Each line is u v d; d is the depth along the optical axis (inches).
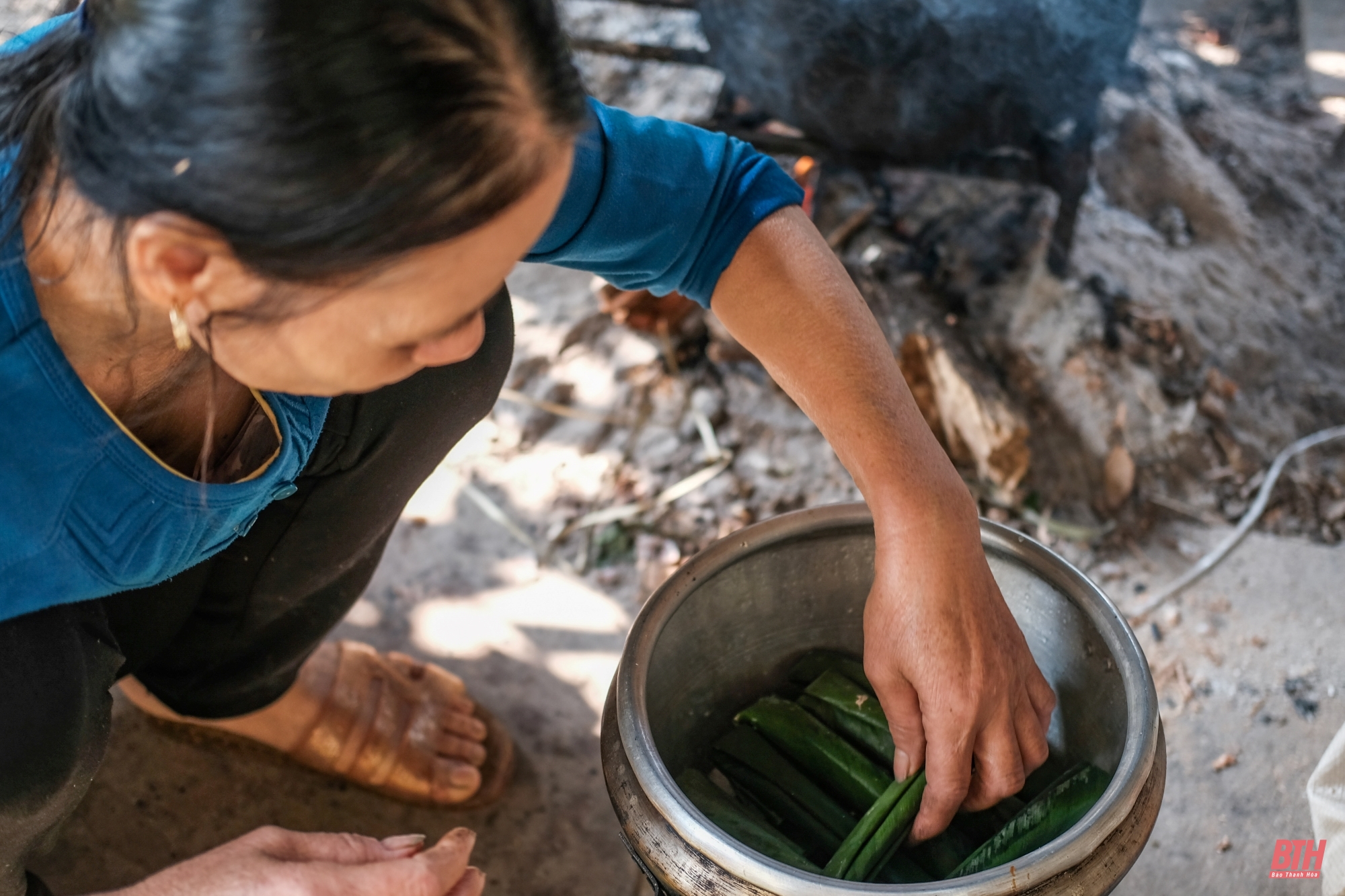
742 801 43.8
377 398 37.3
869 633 35.6
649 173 34.9
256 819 53.9
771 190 37.2
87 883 51.4
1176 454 71.2
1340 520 68.4
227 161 19.1
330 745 52.3
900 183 85.4
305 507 39.4
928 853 40.8
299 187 19.1
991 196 84.2
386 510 42.6
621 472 70.7
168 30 19.3
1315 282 83.4
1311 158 94.5
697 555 40.0
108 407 29.2
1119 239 83.5
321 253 19.8
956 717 34.2
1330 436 72.7
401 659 57.0
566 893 51.9
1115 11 63.6
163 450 33.4
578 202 34.0
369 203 19.2
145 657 43.0
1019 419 66.7
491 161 19.6
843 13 63.1
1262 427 73.4
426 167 19.1
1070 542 67.2
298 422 32.7
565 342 77.5
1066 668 41.4
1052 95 66.5
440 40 18.8
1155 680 60.1
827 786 43.6
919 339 69.8
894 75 65.4
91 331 27.0
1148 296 79.0
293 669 48.5
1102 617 37.7
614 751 34.8
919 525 34.3
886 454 34.9
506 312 39.6
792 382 36.7
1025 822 38.6
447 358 24.3
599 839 53.8
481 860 53.0
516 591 64.6
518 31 19.8
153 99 19.4
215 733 56.2
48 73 23.7
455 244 20.5
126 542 29.3
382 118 18.6
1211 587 64.8
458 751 54.7
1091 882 31.1
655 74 99.0
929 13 62.4
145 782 55.0
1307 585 64.6
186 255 20.8
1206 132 94.9
